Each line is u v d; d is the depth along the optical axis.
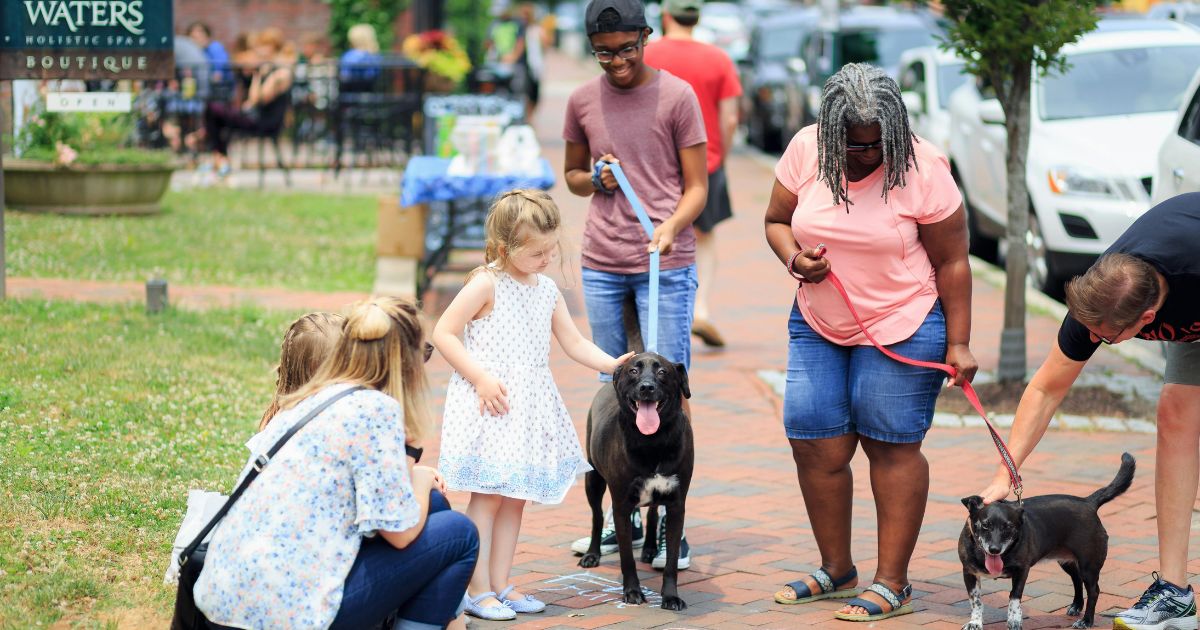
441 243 14.16
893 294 5.95
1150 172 12.72
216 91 20.88
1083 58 14.48
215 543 4.80
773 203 6.36
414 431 5.12
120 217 16.53
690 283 7.05
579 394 10.49
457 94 25.03
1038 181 13.34
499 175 12.34
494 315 6.00
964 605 6.25
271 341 10.80
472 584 6.03
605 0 6.78
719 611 6.14
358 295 13.14
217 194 19.62
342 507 4.81
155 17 11.69
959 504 7.87
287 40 30.39
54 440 7.65
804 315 6.19
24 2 11.49
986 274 15.63
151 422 8.23
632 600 6.22
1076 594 6.08
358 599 4.85
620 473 6.05
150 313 11.24
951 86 17.25
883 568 6.13
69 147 16.19
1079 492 8.05
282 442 4.81
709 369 11.57
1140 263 5.32
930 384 6.00
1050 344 12.04
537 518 7.63
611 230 7.02
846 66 5.88
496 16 38.81
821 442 6.19
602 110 7.03
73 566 5.96
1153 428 9.55
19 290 12.09
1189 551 6.96
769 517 7.68
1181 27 15.27
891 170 5.77
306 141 23.33
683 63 11.48
